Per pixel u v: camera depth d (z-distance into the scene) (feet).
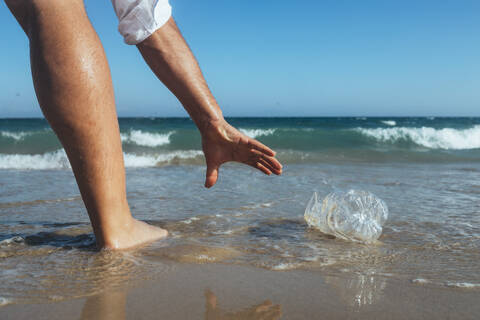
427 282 4.63
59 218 8.09
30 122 76.23
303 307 3.89
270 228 7.27
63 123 4.40
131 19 5.01
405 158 28.27
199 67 5.54
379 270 5.04
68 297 4.03
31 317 3.57
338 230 6.64
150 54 5.32
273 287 4.41
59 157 23.53
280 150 31.91
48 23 4.21
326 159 27.17
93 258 5.24
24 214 8.49
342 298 4.13
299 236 6.73
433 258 5.57
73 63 4.26
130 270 4.84
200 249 5.75
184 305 3.88
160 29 5.20
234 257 5.48
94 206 5.35
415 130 41.63
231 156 5.82
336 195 7.23
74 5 4.41
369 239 6.46
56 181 14.76
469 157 28.96
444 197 10.92
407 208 9.26
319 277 4.76
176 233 6.70
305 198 10.58
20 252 5.54
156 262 5.15
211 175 5.82
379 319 3.66
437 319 3.67
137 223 6.23
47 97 4.27
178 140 38.99
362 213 6.84
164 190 12.12
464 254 5.76
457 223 7.71
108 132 4.80
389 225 7.52
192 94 5.41
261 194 11.25
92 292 4.17
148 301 3.96
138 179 15.46
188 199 10.42
